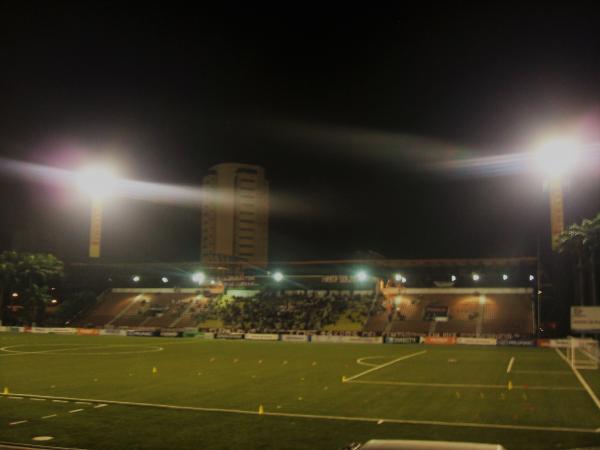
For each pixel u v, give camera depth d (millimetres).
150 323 89000
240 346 60281
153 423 18141
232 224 169875
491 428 17609
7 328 85938
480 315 77938
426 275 87375
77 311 94875
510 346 63438
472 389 26922
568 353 48750
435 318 78750
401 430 17281
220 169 172750
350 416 19500
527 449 14938
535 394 25250
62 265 96250
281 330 80312
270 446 15250
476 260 81688
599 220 64562
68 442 15539
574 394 25297
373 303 85375
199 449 14883
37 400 22672
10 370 34219
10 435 16312
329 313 84375
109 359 42469
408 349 57812
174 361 41281
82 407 21047
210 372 33906
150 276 102562
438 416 19578
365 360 43938
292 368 36875
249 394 24672
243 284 93625
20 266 90312
